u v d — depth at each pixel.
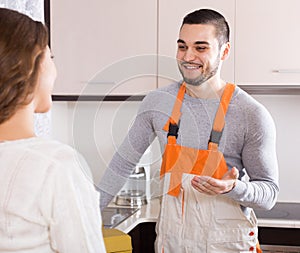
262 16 2.77
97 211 1.01
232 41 2.80
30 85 0.97
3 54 0.93
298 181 3.18
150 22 2.84
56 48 2.91
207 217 1.87
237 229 1.88
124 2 2.85
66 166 0.97
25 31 0.97
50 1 2.90
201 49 1.70
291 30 2.76
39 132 2.52
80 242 0.96
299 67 2.76
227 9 2.79
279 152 3.19
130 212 2.69
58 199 0.95
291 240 2.66
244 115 1.79
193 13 1.76
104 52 2.88
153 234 2.69
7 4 2.11
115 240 1.74
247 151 1.82
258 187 1.78
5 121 0.97
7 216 0.94
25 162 0.95
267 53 2.78
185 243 1.90
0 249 0.95
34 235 0.95
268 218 2.70
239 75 2.80
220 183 1.65
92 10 2.88
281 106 3.18
